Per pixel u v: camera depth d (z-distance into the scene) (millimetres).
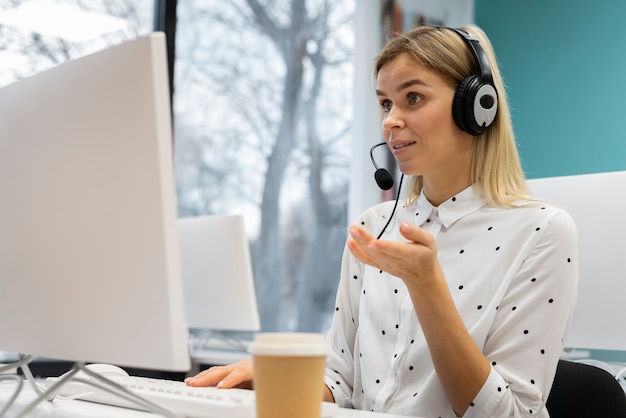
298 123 3830
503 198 1312
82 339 817
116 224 769
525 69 3588
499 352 1178
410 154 1303
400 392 1269
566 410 1257
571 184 1605
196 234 2424
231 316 2309
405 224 970
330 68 3883
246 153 3703
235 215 2303
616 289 1525
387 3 3676
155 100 732
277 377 708
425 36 1314
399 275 991
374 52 3633
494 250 1272
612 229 1535
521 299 1210
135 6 3227
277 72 3811
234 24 3693
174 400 898
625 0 3268
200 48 3576
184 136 3514
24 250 888
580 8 3414
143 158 742
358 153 3605
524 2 3615
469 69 1301
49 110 854
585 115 3365
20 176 891
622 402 1208
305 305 3768
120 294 768
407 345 1276
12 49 2758
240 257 2285
